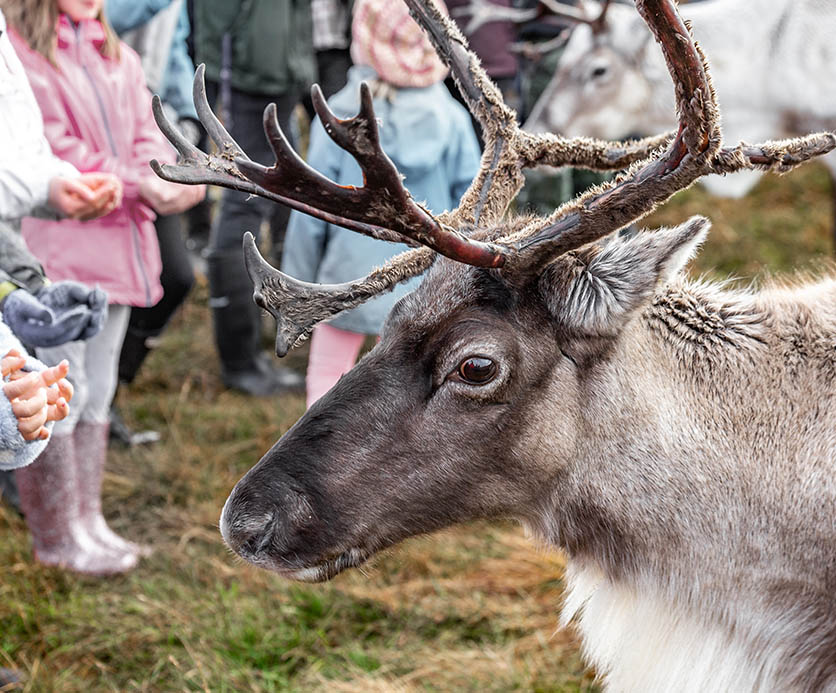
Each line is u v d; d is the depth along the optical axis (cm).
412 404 241
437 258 247
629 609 263
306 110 658
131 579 392
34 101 320
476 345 234
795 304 255
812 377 245
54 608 367
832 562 238
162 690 340
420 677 348
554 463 245
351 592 389
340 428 242
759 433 243
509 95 660
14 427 233
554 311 237
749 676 247
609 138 616
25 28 354
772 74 587
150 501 457
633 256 234
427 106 413
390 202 210
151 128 394
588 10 625
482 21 583
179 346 630
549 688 341
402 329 242
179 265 473
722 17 586
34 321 271
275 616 377
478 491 246
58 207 314
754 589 244
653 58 598
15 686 330
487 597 396
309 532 242
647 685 262
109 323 388
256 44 535
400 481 243
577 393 242
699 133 211
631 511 246
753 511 242
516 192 265
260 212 556
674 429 244
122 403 552
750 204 845
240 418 532
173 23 472
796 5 580
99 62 373
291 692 338
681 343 249
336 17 611
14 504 429
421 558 414
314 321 248
